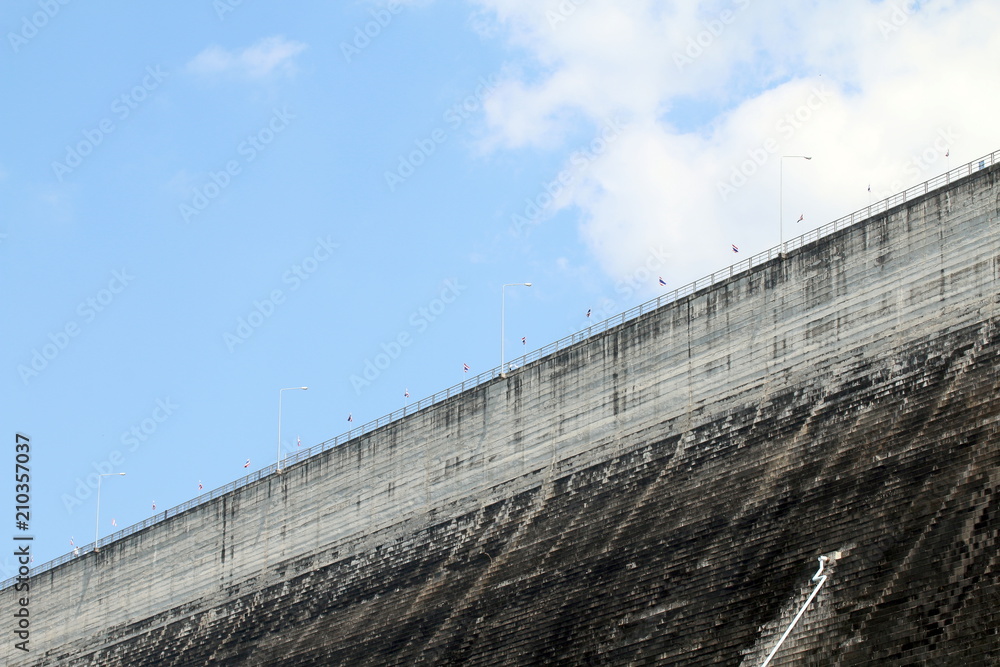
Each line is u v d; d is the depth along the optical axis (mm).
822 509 80562
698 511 88812
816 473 83312
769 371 91062
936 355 81938
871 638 71438
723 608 80812
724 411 92812
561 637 89562
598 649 86438
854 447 82500
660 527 90438
